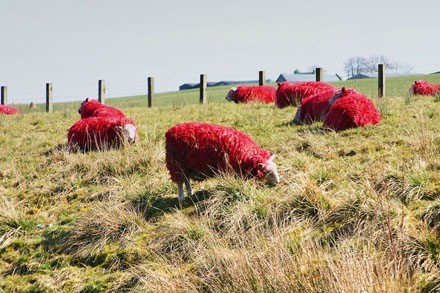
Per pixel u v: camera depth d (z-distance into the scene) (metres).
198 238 13.08
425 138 15.67
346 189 13.54
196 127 14.88
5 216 15.81
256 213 13.34
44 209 16.70
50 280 13.20
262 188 14.75
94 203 16.36
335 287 9.69
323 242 11.94
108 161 18.22
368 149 16.38
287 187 14.28
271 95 32.09
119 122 21.06
